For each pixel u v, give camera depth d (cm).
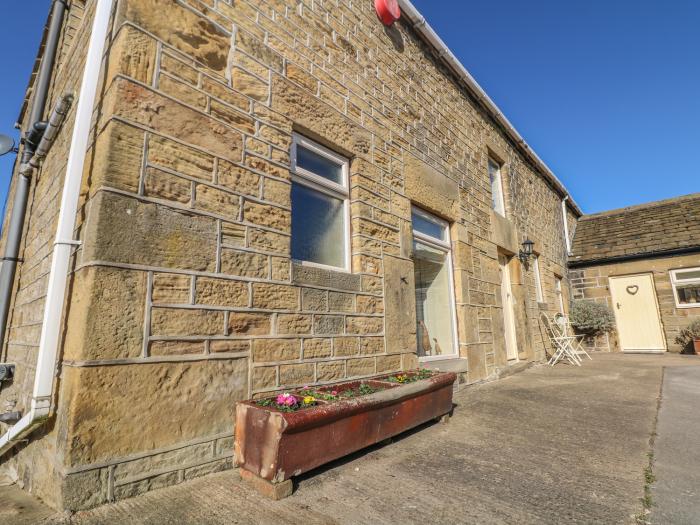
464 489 217
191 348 231
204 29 275
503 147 786
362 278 375
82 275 203
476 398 451
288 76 335
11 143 443
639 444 285
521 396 459
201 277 242
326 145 376
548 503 200
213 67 275
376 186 419
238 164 278
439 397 345
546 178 1034
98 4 244
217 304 248
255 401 240
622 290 1066
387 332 391
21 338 330
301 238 339
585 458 261
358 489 216
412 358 418
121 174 216
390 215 432
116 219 210
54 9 406
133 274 212
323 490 214
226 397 244
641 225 1134
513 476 234
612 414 369
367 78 436
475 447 286
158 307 220
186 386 226
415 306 441
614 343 1050
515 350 723
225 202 264
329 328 328
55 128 323
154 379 212
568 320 984
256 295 273
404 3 506
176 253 232
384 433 276
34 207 384
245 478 224
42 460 211
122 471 196
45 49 416
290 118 328
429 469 245
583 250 1163
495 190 770
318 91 365
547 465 251
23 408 277
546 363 777
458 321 538
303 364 298
